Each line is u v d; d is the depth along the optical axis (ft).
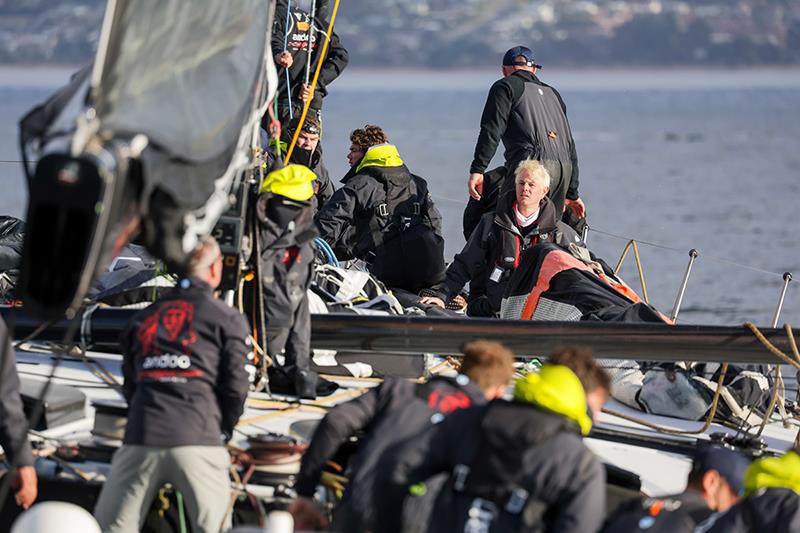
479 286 112.37
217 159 60.95
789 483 55.16
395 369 90.63
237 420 64.85
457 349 85.25
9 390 62.49
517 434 51.98
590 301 98.94
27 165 55.52
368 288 104.22
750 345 82.38
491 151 119.34
